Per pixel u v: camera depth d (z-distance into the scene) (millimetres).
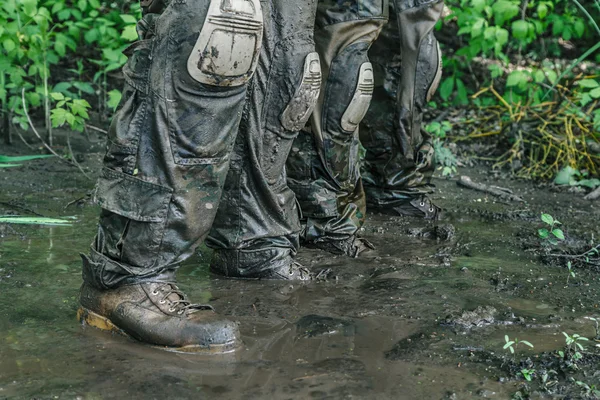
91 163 4633
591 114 5414
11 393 1981
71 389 2008
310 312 2613
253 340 2359
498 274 3088
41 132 5145
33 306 2562
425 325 2541
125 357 2209
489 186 4652
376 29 3109
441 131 5344
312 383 2092
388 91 3736
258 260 2883
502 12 5641
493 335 2480
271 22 2621
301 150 3164
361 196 3373
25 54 4785
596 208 4324
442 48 7055
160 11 2322
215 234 2865
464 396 2062
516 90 5816
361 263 3174
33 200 3857
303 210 3232
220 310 2600
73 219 3592
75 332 2371
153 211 2250
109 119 5461
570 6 6945
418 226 3781
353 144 3266
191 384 2061
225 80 2189
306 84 2668
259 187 2797
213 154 2262
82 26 5262
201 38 2121
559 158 5008
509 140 5410
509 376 2189
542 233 3236
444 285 2932
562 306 2760
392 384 2109
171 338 2250
